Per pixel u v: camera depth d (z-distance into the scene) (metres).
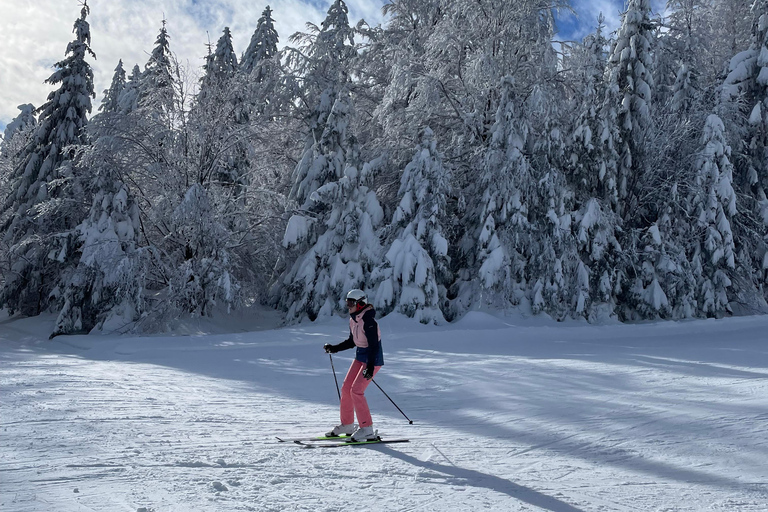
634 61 25.80
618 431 5.99
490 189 22.98
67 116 29.23
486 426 6.45
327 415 7.09
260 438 5.58
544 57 23.27
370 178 24.28
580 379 9.53
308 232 24.14
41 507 3.19
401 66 24.47
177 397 8.09
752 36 29.91
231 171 26.80
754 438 5.48
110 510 3.20
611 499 3.81
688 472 4.51
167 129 23.20
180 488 3.71
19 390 7.95
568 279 22.64
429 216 22.44
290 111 28.61
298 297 23.70
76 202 24.80
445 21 25.06
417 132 25.02
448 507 3.53
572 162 23.92
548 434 5.96
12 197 29.75
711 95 28.41
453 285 23.86
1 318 29.72
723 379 9.01
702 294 24.45
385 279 21.67
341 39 28.20
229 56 35.09
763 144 28.64
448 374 10.60
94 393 8.04
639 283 23.77
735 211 24.94
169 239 24.50
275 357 14.41
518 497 3.80
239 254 25.88
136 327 21.16
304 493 3.73
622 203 26.05
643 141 25.33
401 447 5.38
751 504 3.73
